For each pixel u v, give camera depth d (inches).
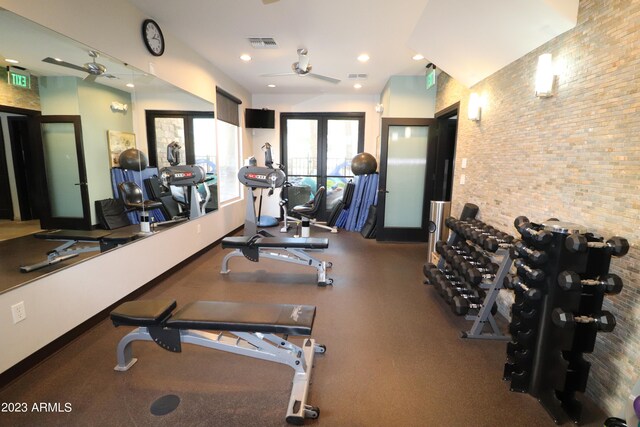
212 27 136.5
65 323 92.0
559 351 70.6
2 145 84.2
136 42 120.7
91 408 70.0
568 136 83.4
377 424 67.2
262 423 66.9
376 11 119.4
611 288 64.0
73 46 97.0
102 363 85.0
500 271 95.4
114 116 120.7
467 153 149.3
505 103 115.3
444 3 105.7
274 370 84.0
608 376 70.7
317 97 268.5
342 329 105.0
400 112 208.7
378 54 165.6
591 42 75.7
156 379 79.6
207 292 133.0
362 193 250.5
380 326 107.3
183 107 159.0
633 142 64.8
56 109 98.0
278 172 191.9
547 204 91.7
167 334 77.2
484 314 98.5
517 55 106.5
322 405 72.1
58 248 95.4
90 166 110.3
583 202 78.2
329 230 252.8
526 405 73.1
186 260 165.3
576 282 64.3
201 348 93.0
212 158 192.2
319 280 142.2
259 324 73.1
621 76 67.4
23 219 88.0
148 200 139.3
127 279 119.4
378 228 219.3
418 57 169.5
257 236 154.5
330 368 85.0
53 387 75.9
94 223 110.9
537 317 73.8
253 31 140.0
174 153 155.1
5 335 75.3
